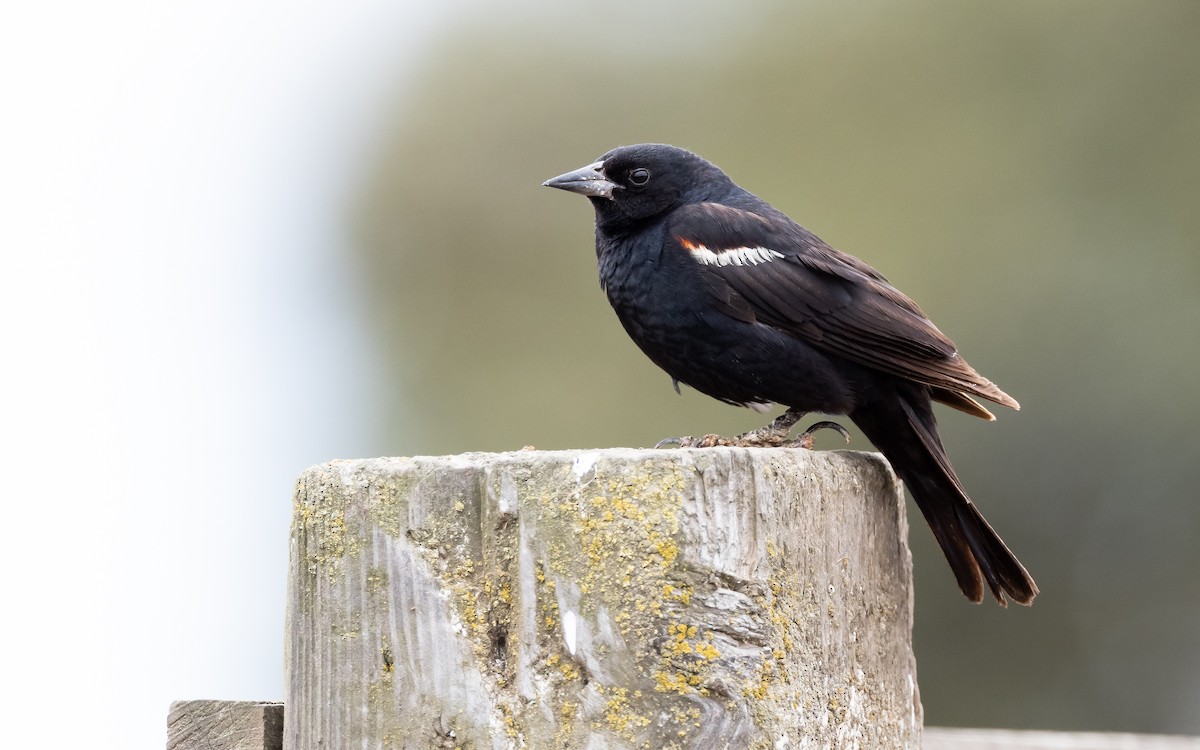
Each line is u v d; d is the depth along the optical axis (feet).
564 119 60.95
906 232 55.21
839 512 15.02
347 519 13.88
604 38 61.93
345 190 62.28
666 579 12.80
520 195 60.23
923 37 58.08
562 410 56.08
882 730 15.83
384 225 61.21
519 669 13.16
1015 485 50.60
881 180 56.70
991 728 49.14
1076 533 50.29
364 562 13.79
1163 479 49.73
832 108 58.54
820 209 56.59
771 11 61.05
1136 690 49.32
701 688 12.73
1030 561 50.34
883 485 16.33
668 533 12.85
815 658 14.07
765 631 13.08
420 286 60.49
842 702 14.70
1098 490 50.08
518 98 61.31
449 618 13.47
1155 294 51.62
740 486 13.16
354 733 13.67
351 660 13.74
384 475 13.83
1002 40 56.90
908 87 57.88
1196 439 49.42
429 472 13.70
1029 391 51.42
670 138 60.29
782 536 13.55
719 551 12.91
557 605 13.06
